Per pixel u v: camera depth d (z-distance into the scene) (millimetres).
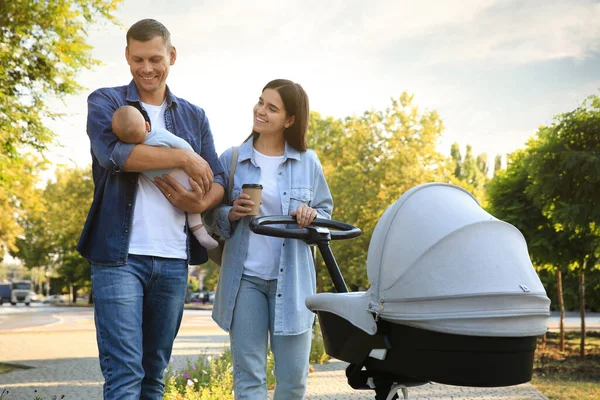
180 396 7621
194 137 3578
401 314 2342
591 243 15453
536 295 2295
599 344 20031
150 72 3359
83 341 18719
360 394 9000
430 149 30484
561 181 13539
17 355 14461
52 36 10969
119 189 3270
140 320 3230
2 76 10820
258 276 3566
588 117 13547
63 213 56688
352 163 32219
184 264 3432
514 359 2312
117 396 3078
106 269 3207
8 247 27547
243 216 3547
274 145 3766
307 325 3559
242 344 3529
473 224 2330
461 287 2254
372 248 2525
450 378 2301
